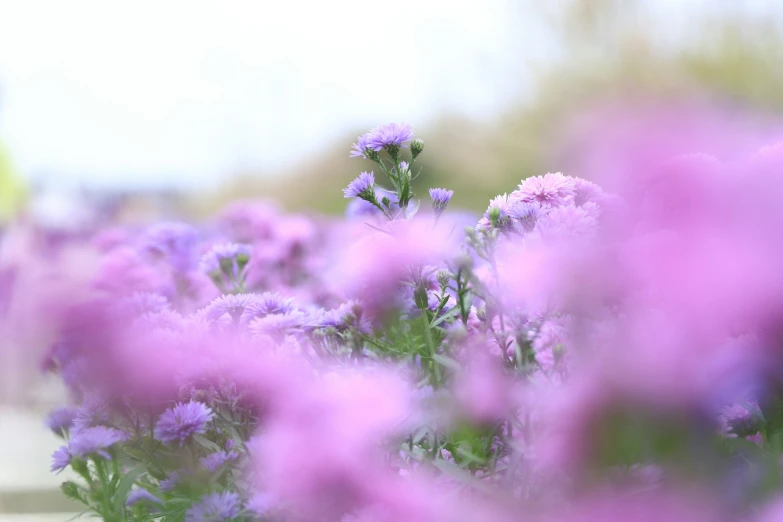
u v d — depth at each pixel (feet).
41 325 4.11
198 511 3.66
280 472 3.23
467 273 3.68
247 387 3.68
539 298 3.22
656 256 2.86
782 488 3.02
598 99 2.94
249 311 4.12
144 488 4.07
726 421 3.17
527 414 3.29
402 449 3.56
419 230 3.85
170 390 3.83
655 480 2.89
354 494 3.21
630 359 2.81
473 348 3.63
